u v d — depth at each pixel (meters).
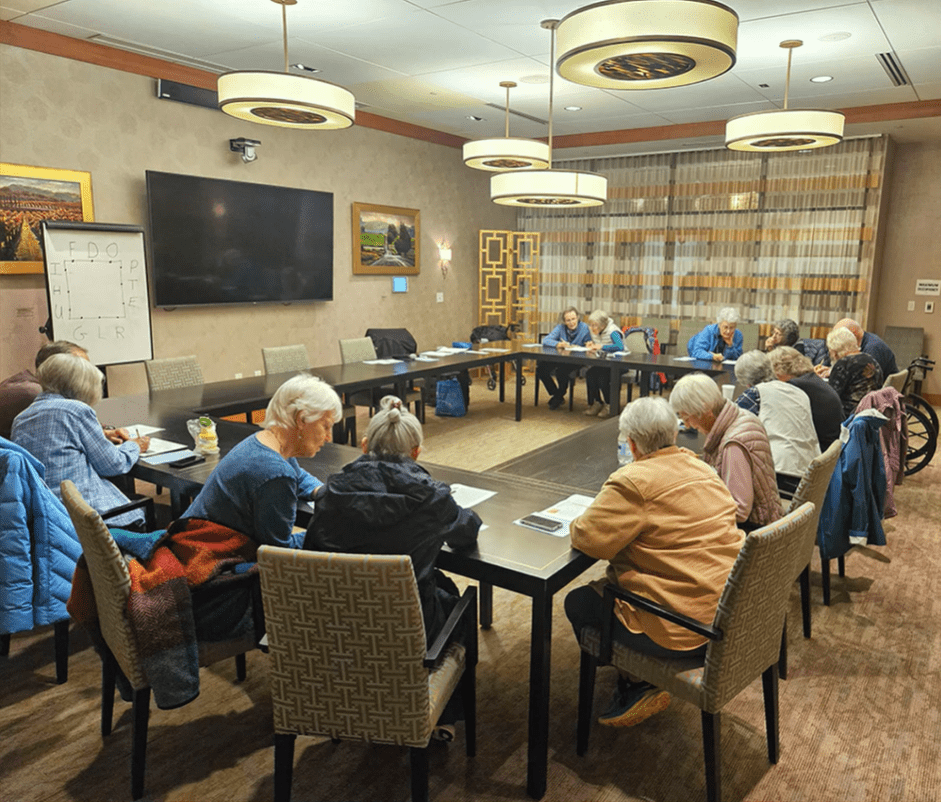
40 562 2.25
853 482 3.01
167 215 5.47
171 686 1.79
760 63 5.00
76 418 2.59
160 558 1.86
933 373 7.59
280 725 1.66
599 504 1.84
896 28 4.24
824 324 7.65
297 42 4.73
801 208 7.60
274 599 1.55
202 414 3.65
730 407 2.43
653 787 1.93
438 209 8.34
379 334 7.00
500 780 1.96
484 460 5.20
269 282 6.39
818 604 3.04
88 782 1.93
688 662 1.81
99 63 4.95
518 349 6.82
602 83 3.18
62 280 4.77
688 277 8.35
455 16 4.17
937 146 7.30
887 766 2.02
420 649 1.54
